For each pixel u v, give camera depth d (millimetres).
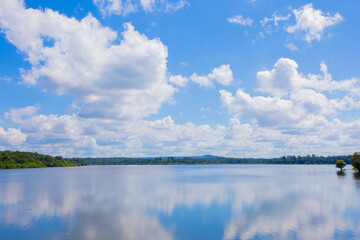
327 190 69688
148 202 53281
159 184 92688
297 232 32688
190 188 78125
